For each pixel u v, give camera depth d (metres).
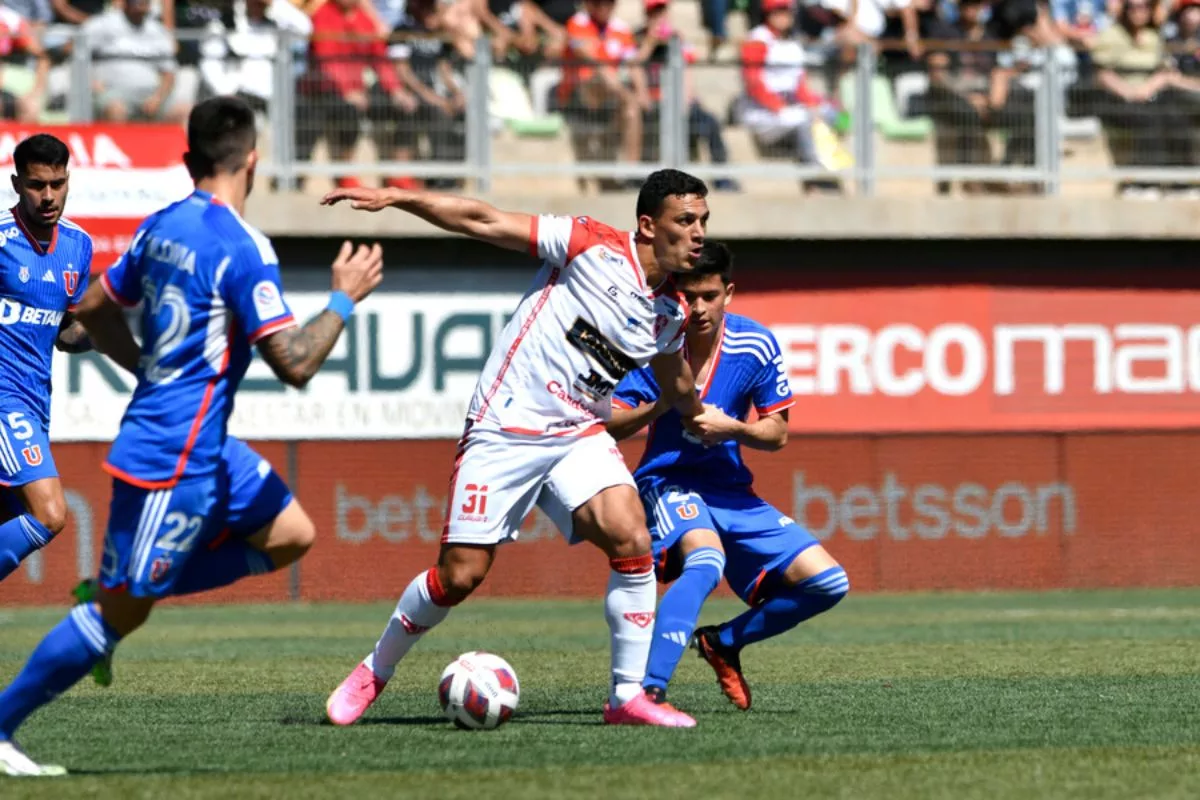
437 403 63.44
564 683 29.09
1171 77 67.69
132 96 59.56
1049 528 55.84
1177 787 17.56
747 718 23.48
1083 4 69.88
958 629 42.09
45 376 28.50
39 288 28.00
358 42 61.69
